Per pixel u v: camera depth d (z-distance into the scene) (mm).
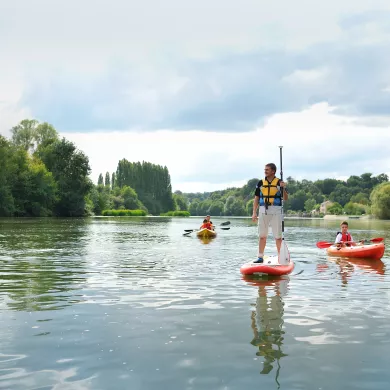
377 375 3348
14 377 3271
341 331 4480
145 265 9758
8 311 5285
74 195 65688
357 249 11758
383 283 7480
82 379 3248
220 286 7078
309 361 3627
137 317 5023
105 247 14453
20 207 57344
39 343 4055
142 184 135500
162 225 39656
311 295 6367
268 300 5996
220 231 28656
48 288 6824
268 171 9039
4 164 55094
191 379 3260
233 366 3516
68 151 66188
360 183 168625
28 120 70375
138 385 3150
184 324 4730
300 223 51594
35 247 13922
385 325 4719
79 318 4973
